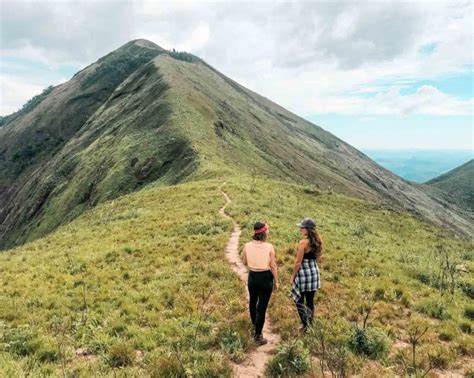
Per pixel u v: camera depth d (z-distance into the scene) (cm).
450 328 1123
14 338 1003
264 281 995
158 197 4131
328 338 988
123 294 1370
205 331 1041
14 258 2280
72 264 1827
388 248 2438
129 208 3916
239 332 1002
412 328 1109
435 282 1617
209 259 1781
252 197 3619
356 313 1188
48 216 9794
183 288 1391
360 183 19350
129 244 2145
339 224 3080
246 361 906
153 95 12462
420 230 4081
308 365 849
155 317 1138
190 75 17575
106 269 1716
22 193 14512
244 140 11762
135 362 880
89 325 1081
